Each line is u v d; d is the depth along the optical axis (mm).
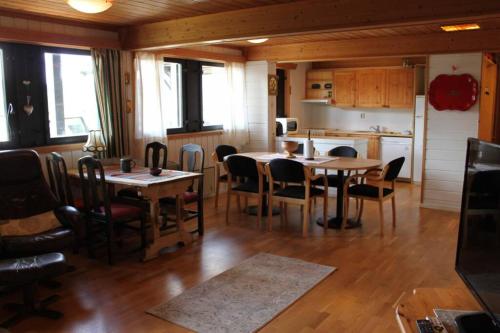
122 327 2938
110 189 5109
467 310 1810
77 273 3846
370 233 4988
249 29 4383
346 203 5074
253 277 3746
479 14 3330
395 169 4953
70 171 4730
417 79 7957
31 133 4785
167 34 5023
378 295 3408
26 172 3840
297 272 3848
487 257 1562
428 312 1807
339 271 3885
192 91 6711
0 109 4555
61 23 4891
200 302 3287
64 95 5102
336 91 8984
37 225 3773
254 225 5297
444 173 6059
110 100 5387
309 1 4004
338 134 8859
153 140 5906
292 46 6867
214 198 6750
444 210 6078
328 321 3014
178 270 3906
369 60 8688
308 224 5344
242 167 5152
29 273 2867
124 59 5543
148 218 4863
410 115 8625
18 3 4078
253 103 7418
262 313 3115
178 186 4406
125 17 4785
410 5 3566
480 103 5758
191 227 5168
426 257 4227
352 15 3816
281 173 4848
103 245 4531
